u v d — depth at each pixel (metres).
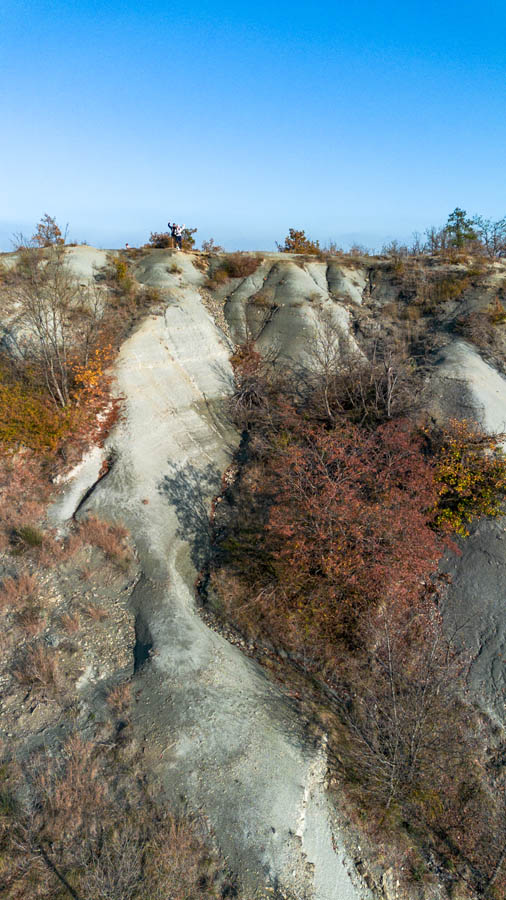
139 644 12.88
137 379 21.08
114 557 14.96
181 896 8.32
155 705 11.20
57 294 19.80
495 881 10.24
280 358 25.11
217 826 9.29
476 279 28.70
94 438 18.47
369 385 22.03
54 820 8.97
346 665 13.27
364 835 10.37
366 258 34.53
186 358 23.52
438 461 17.98
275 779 10.29
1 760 9.90
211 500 18.97
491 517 16.98
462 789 11.62
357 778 11.05
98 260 29.17
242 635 14.03
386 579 13.78
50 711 10.96
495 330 24.75
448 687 13.16
